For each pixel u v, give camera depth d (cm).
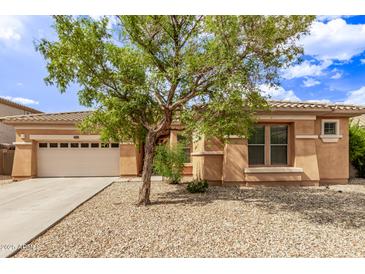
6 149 2141
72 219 748
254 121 1044
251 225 679
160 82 817
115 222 711
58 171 1788
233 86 750
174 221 716
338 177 1430
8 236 592
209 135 904
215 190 1218
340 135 1437
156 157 1388
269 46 800
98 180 1606
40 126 1720
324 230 640
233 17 775
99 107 856
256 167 1356
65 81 794
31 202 977
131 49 900
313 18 797
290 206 893
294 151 1366
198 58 793
